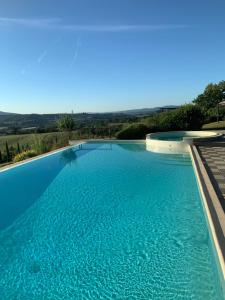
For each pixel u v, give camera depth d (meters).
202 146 12.54
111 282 3.77
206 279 3.71
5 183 9.11
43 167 11.45
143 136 19.52
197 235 4.98
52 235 5.29
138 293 3.52
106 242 4.90
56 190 8.23
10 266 4.29
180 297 3.39
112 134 21.48
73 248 4.76
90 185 8.64
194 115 20.95
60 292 3.63
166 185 8.25
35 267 4.23
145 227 5.41
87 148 16.67
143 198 7.17
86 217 6.07
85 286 3.72
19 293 3.65
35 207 6.82
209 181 6.38
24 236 5.27
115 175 9.80
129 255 4.42
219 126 23.48
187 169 10.21
